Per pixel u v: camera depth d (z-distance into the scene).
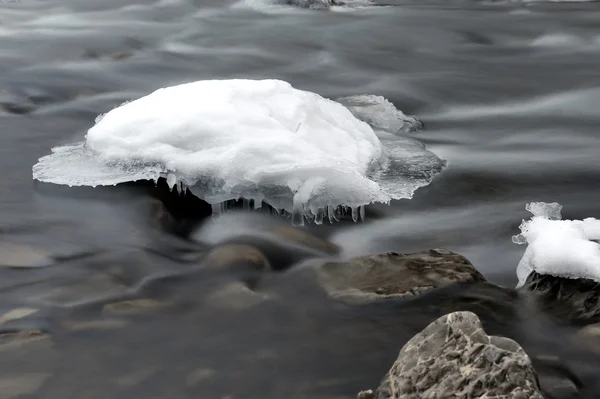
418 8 17.39
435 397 3.27
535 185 7.02
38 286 4.76
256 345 4.16
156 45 13.38
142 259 5.20
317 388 3.78
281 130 6.09
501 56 13.22
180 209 5.93
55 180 6.33
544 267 4.60
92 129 6.53
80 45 12.93
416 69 12.20
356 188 5.74
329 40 14.09
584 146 8.30
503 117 9.62
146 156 6.02
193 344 4.16
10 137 7.96
